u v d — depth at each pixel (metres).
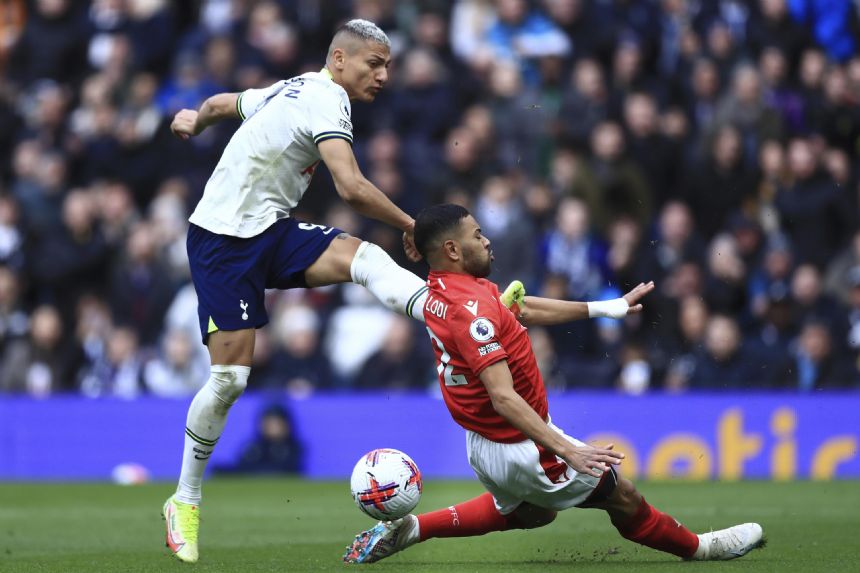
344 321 44.16
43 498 34.62
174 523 19.50
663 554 19.73
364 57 19.80
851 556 19.06
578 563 18.31
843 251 45.25
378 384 42.72
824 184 46.53
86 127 51.75
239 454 41.94
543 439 16.78
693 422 40.41
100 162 49.88
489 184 43.78
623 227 43.12
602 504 17.86
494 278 43.28
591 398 40.69
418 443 41.50
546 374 40.97
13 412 43.09
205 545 22.48
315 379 43.34
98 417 42.81
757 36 51.50
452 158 46.03
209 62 49.41
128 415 42.69
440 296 17.72
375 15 50.69
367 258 19.30
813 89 50.38
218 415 19.52
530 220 44.06
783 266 43.28
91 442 42.78
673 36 51.62
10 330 45.34
